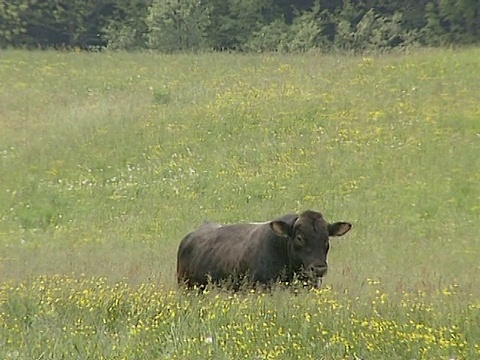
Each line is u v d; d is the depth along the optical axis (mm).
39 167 60500
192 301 24312
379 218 48250
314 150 58719
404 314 22203
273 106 66875
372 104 65688
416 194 51250
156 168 58812
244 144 61188
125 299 24375
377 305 23125
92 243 45875
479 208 49156
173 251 40812
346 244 42281
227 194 53531
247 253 26609
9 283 28312
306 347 19094
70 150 63031
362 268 34438
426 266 35812
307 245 25531
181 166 58562
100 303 23859
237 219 49531
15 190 56594
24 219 52500
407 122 62000
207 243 28328
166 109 69688
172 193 54750
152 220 50844
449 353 18656
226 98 69812
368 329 20344
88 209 53562
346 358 18297
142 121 67250
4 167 60500
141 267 34250
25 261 38031
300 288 25266
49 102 75375
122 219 51625
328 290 24438
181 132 64188
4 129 68438
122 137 64250
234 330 20391
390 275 32156
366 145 58812
